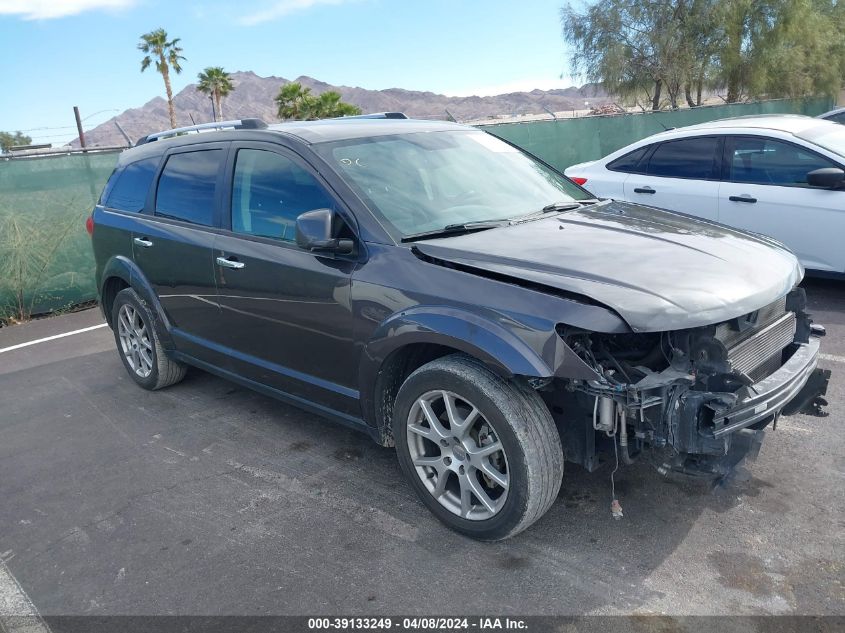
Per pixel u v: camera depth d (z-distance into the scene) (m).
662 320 2.68
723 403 2.64
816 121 7.11
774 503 3.34
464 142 4.36
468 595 2.84
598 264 3.00
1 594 3.07
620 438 2.91
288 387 4.02
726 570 2.89
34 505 3.82
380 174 3.73
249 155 4.14
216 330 4.41
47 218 8.41
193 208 4.51
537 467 2.87
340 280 3.46
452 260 3.13
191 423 4.75
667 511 3.33
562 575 2.92
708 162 6.98
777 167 6.54
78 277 8.75
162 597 2.96
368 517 3.45
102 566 3.21
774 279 3.13
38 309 8.55
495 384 2.90
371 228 3.43
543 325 2.73
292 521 3.46
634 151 7.59
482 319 2.87
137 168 5.20
